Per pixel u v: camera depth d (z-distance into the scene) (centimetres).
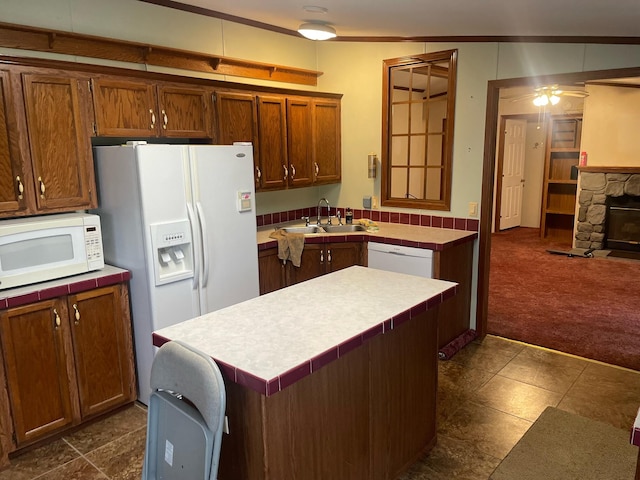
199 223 305
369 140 457
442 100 412
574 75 344
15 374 249
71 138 277
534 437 268
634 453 253
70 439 275
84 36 294
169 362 170
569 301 500
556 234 834
